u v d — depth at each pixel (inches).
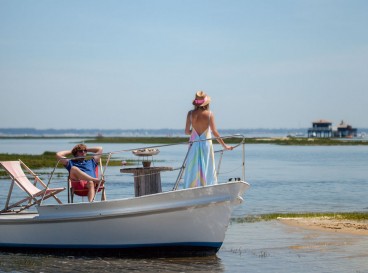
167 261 572.7
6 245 622.2
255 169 2290.8
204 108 583.2
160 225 573.6
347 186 1476.4
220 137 583.2
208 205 566.3
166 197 566.9
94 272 533.0
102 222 581.3
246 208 1008.2
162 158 3181.6
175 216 569.3
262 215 896.3
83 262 572.1
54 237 599.5
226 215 575.2
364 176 1852.9
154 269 541.6
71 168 616.7
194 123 584.7
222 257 589.6
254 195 1250.0
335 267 544.4
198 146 582.6
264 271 533.0
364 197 1197.7
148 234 577.3
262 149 5275.6
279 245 649.0
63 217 588.1
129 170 611.2
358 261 567.2
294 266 550.0
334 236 698.2
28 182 650.8
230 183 566.9
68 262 572.7
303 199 1160.2
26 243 612.7
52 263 570.3
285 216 873.5
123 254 589.9
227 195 568.4
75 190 620.7
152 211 567.5
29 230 608.4
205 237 580.1
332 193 1290.6
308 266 549.3
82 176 613.3
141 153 611.2
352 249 621.3
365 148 5413.4
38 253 611.5
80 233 589.9
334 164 2662.4
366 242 658.2
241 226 782.5
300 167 2428.6
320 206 1033.5
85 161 629.0
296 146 6501.0
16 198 1124.5
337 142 6565.0
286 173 2034.9
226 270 537.0
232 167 2427.4
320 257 586.2
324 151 4621.1
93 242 589.0
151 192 609.6
